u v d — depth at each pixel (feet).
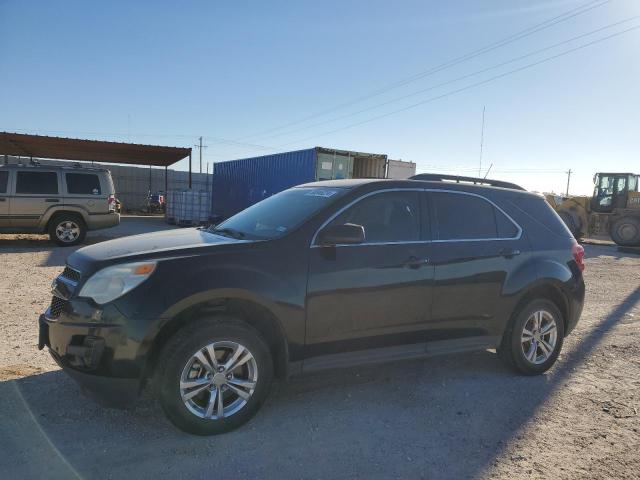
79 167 44.24
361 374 15.23
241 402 11.38
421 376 15.26
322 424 11.87
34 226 41.60
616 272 40.91
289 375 12.05
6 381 13.42
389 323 13.12
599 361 17.37
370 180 14.03
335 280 12.26
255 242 11.88
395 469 10.07
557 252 16.03
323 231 12.49
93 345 10.34
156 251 11.21
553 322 15.80
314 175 54.95
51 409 11.95
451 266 13.92
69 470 9.57
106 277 10.69
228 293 10.94
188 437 10.97
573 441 11.48
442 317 13.91
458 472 10.05
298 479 9.59
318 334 12.17
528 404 13.47
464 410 12.94
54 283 12.18
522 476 9.97
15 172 40.81
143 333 10.34
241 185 72.69
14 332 17.72
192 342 10.61
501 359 15.69
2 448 10.21
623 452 11.05
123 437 10.86
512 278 14.92
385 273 12.92
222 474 9.65
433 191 14.49
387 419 12.26
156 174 122.83
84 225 43.62
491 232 15.05
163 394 10.61
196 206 74.84
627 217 61.26
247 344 11.25
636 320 23.56
